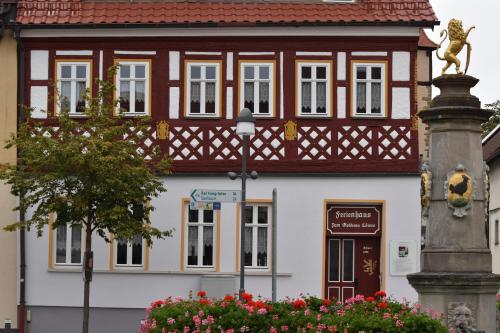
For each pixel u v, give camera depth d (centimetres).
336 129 3156
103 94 2819
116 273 3139
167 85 3175
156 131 3167
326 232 3144
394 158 3142
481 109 2098
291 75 3167
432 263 2094
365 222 3156
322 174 3142
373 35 3164
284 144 3156
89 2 3219
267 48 3169
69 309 3150
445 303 2033
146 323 1923
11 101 3166
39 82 3180
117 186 2730
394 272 3128
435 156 2125
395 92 3158
